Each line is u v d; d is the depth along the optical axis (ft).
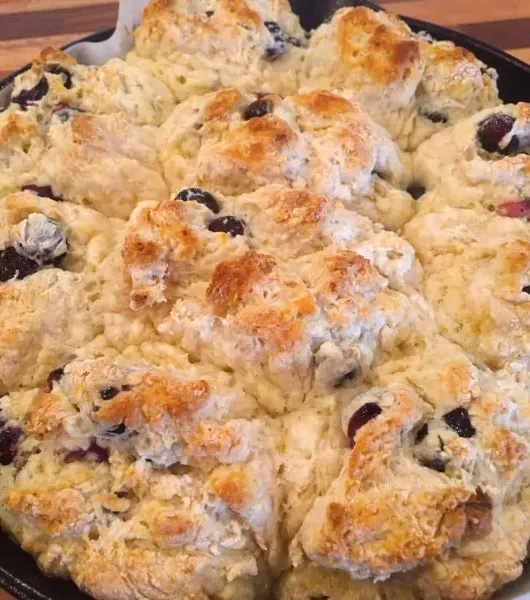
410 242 1.05
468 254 1.01
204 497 0.84
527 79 1.27
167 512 0.83
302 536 0.85
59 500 0.85
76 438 0.88
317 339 0.91
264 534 0.85
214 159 1.05
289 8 1.32
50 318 0.96
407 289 0.99
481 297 0.96
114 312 0.98
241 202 1.02
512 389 0.92
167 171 1.11
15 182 1.09
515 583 0.84
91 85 1.19
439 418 0.88
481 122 1.14
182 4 1.28
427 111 1.20
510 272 0.97
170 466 0.87
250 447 0.86
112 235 1.05
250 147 1.04
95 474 0.87
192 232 0.97
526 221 1.05
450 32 1.32
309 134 1.10
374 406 0.87
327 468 0.87
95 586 0.83
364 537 0.80
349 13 1.23
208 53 1.23
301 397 0.92
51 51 1.22
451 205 1.08
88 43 1.31
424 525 0.79
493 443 0.86
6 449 0.91
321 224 0.99
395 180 1.12
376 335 0.94
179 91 1.21
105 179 1.07
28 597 0.83
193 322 0.93
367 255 0.99
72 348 0.97
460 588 0.81
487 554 0.82
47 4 1.71
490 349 0.95
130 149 1.11
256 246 1.00
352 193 1.07
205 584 0.83
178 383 0.87
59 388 0.91
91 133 1.08
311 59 1.25
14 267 1.00
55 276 0.99
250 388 0.93
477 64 1.21
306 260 0.97
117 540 0.84
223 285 0.92
